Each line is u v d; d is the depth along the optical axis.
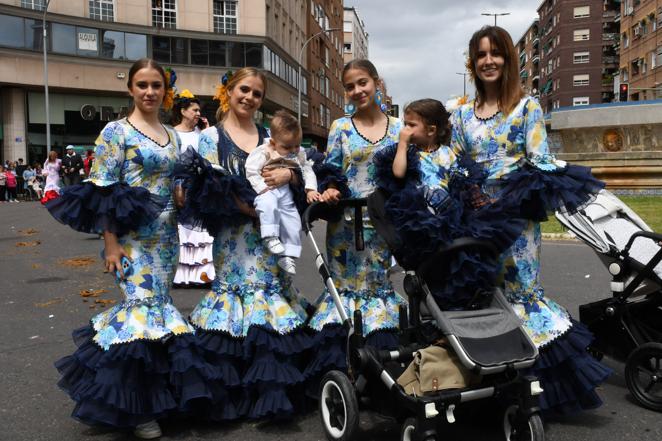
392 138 3.96
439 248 3.16
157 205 3.54
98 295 7.34
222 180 3.64
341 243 3.96
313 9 55.38
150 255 3.58
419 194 3.24
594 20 85.50
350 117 4.07
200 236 7.34
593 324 4.29
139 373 3.36
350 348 3.37
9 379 4.52
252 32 37.88
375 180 3.87
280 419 3.72
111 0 34.50
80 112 35.09
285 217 3.82
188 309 6.39
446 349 3.12
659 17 53.38
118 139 3.53
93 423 3.38
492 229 3.23
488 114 3.83
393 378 3.16
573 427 3.62
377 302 3.91
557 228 12.54
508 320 3.16
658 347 3.79
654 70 54.91
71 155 21.02
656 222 11.52
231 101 3.93
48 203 3.40
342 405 3.37
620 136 17.50
